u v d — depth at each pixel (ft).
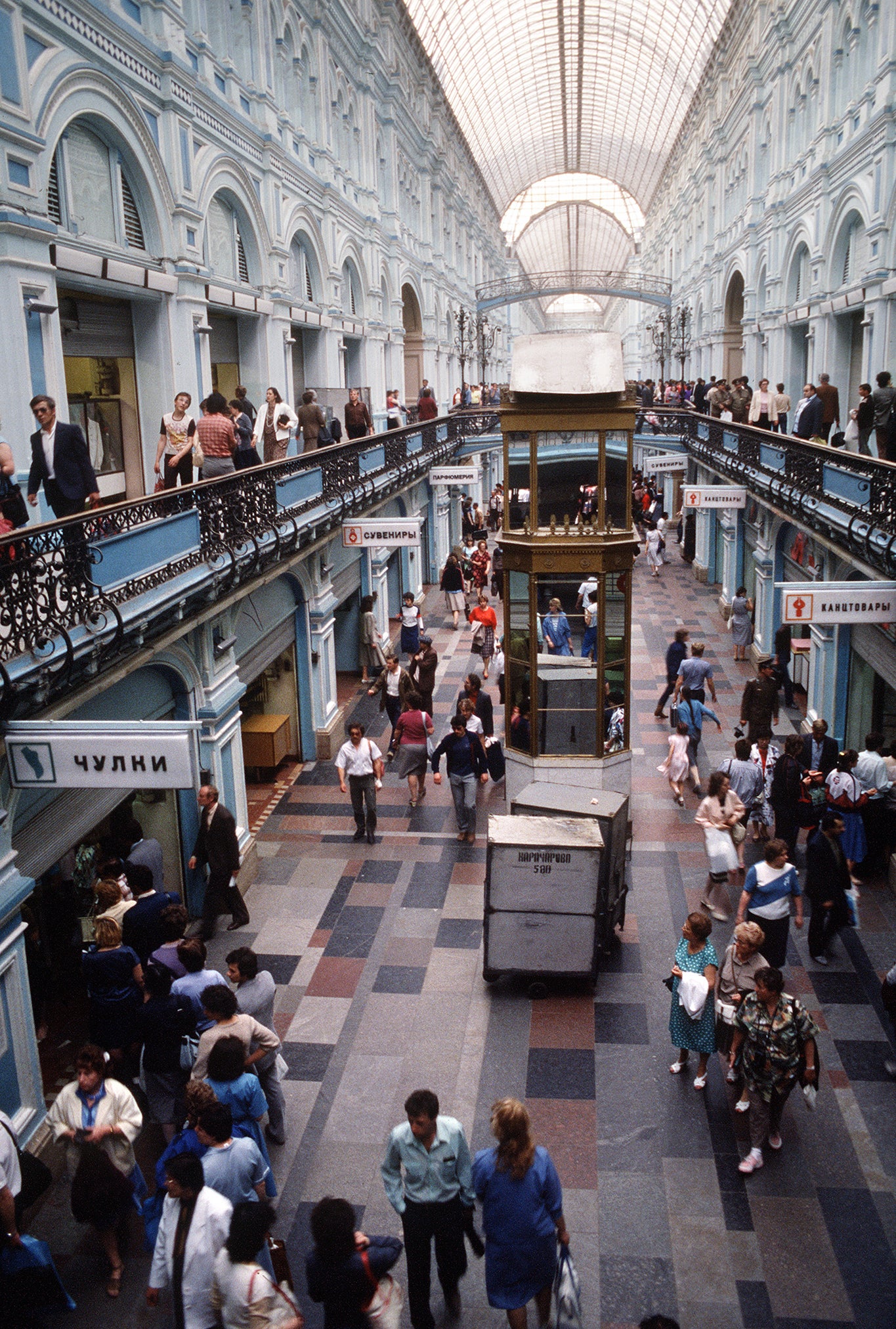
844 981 30.50
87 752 21.77
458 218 155.02
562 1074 26.76
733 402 76.84
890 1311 19.54
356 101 83.97
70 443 25.22
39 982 30.32
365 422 63.67
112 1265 20.77
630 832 39.27
